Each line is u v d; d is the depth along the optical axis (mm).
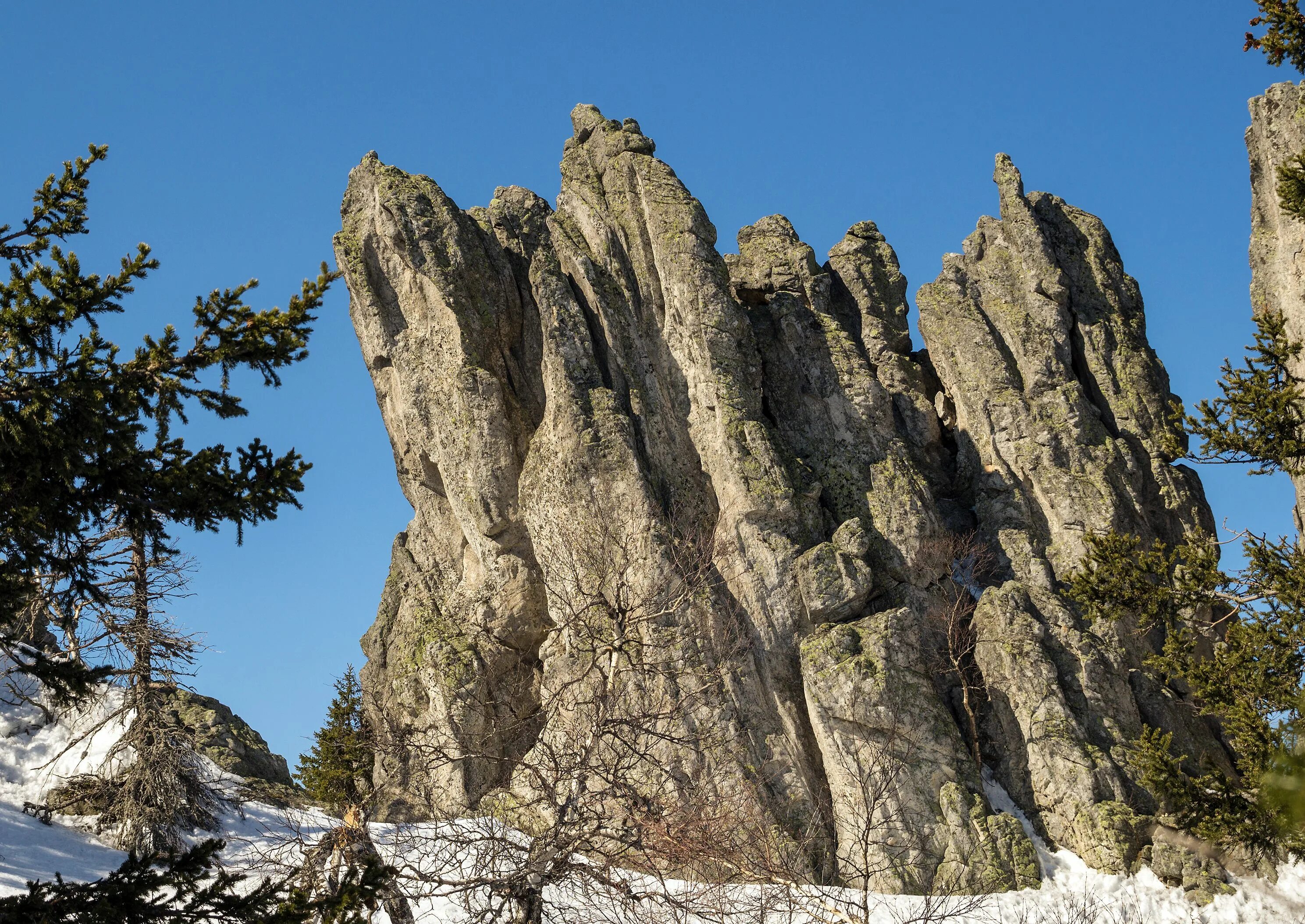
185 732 36781
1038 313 55094
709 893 24375
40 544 15938
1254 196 35156
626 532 46188
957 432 54844
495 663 49344
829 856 40531
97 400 15266
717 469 48281
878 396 52438
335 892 20938
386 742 26562
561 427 48656
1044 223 58469
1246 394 26578
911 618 44281
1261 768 25953
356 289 54500
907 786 40781
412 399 52875
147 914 13789
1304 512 34531
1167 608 28453
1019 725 43344
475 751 26422
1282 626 26562
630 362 50906
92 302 15977
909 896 37219
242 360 16406
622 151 55375
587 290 52312
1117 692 43812
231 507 16266
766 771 42250
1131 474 50375
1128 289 56938
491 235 55656
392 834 29703
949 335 55312
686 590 36375
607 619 42719
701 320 50312
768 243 58875
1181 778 28844
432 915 29641
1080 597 29234
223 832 36094
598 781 33594
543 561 48312
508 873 23156
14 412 15188
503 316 53781
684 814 25422
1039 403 52406
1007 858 39219
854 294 58562
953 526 51438
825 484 50094
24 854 32938
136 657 34781
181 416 16438
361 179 56375
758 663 44375
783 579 45531
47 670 15477
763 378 53156
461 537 53062
